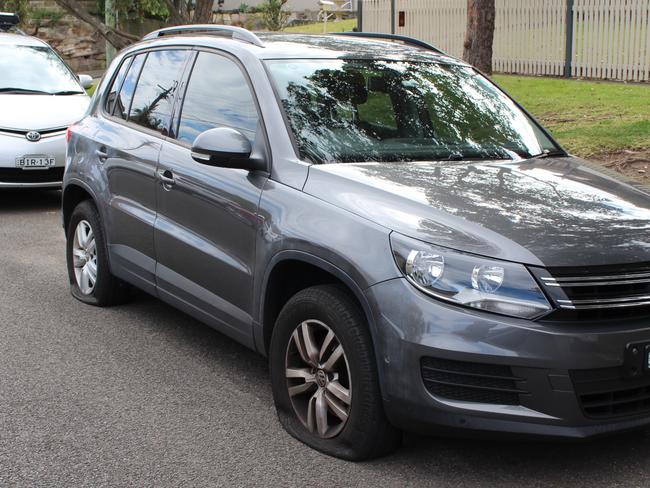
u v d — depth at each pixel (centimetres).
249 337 463
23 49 1183
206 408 467
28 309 645
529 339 350
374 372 381
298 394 429
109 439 429
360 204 402
